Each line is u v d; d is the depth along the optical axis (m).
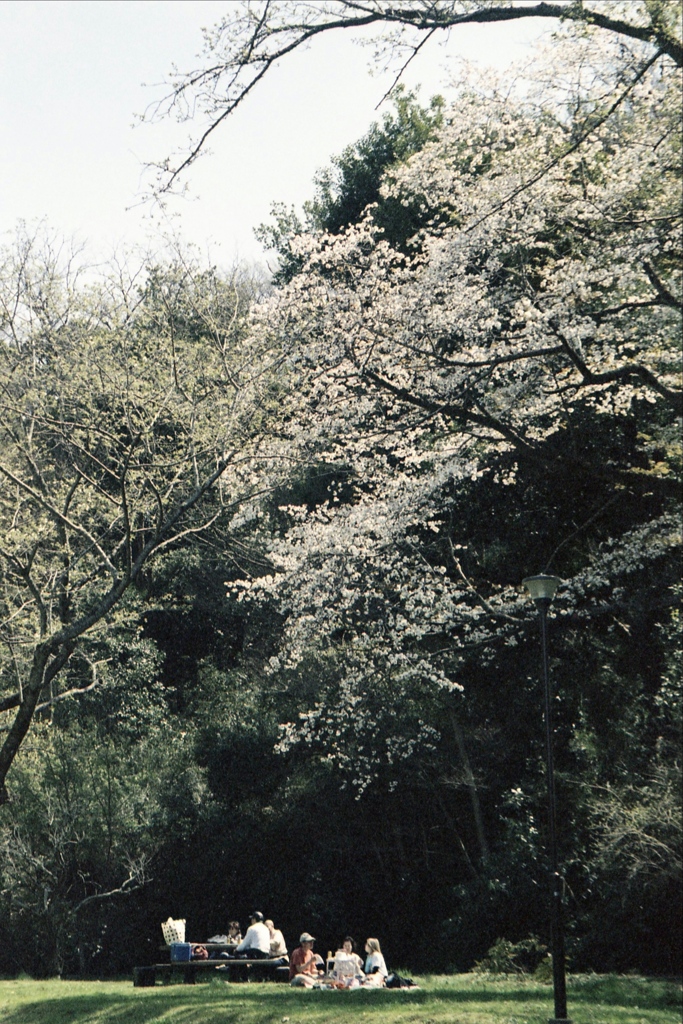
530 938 20.97
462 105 16.08
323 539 18.25
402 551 19.20
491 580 20.14
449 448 17.80
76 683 30.16
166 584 31.80
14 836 27.92
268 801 30.20
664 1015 10.85
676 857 17.27
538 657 20.89
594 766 21.59
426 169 17.05
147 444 18.50
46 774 28.55
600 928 18.70
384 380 15.97
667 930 18.23
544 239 17.06
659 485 16.00
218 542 26.19
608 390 17.55
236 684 32.00
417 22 12.97
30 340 18.12
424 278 15.97
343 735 25.88
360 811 28.67
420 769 27.28
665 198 14.34
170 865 29.58
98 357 18.31
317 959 16.22
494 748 26.06
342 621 19.45
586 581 17.80
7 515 18.70
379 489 18.38
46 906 27.41
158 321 19.62
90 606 22.83
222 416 18.58
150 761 30.12
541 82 14.73
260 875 29.36
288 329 16.81
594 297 16.05
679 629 18.33
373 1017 10.95
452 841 28.16
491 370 15.83
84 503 19.66
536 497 19.30
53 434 18.66
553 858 11.10
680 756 18.19
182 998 13.46
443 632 19.39
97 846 28.78
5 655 20.33
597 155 15.73
